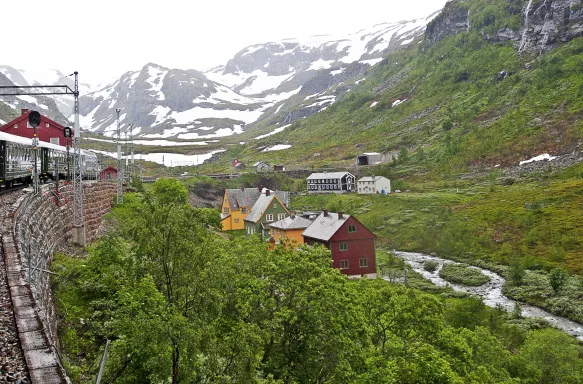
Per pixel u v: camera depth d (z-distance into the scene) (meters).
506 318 49.56
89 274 25.80
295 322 21.77
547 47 180.12
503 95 166.00
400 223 94.19
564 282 58.38
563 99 141.25
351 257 59.06
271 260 24.48
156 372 15.91
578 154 111.38
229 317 20.80
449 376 22.44
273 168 158.62
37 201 30.25
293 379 21.20
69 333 21.00
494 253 74.50
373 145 176.62
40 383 10.35
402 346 26.73
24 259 18.28
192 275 16.44
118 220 52.25
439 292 59.06
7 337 12.36
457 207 97.81
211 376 16.73
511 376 34.09
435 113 182.38
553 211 83.31
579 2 179.25
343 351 21.88
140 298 15.80
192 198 118.00
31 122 33.50
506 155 125.44
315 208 117.19
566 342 38.12
